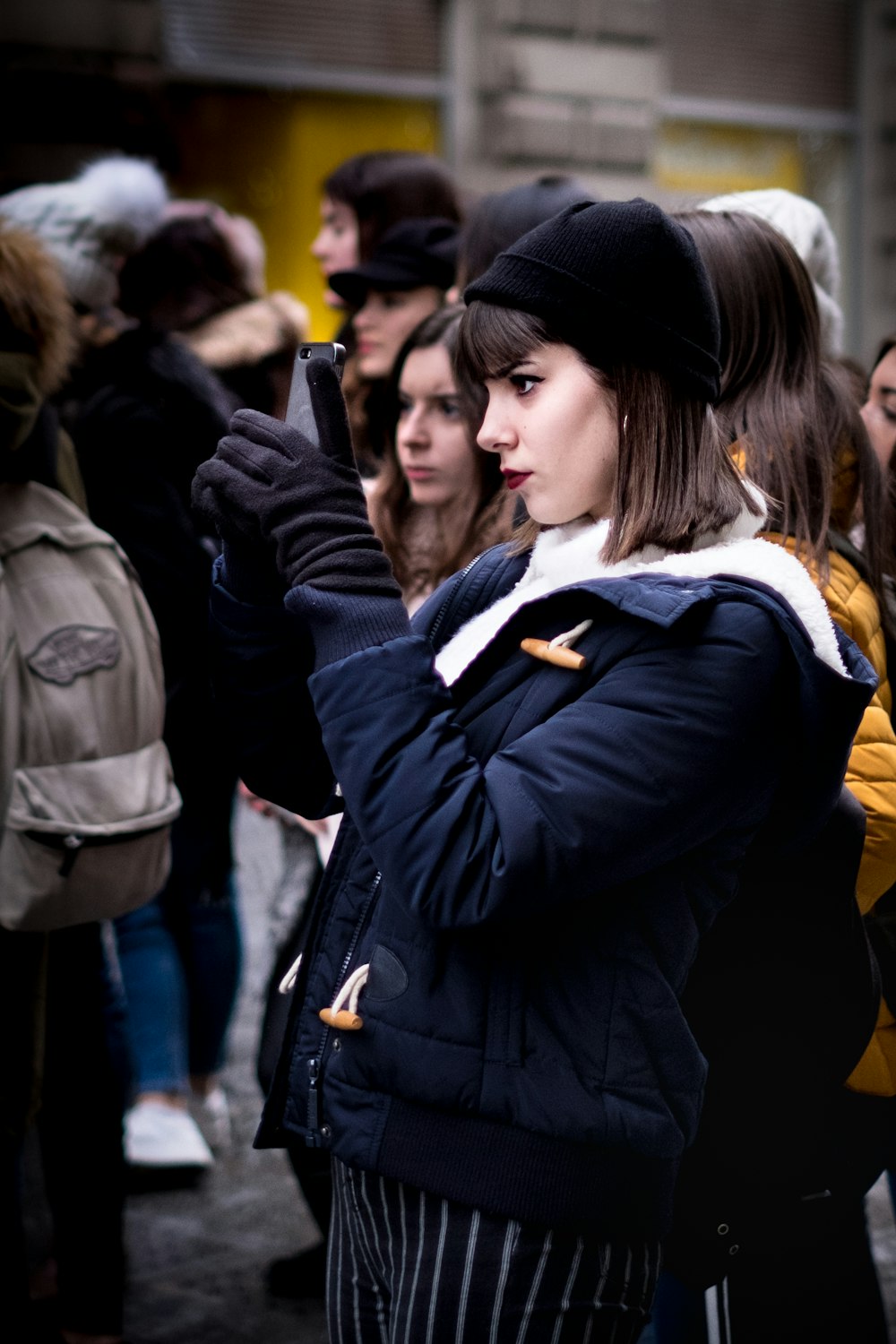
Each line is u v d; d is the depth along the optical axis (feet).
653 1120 5.19
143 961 12.04
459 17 32.50
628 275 5.24
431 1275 5.32
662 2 34.50
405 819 5.02
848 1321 7.07
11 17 27.45
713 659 5.06
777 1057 6.08
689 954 5.40
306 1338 9.84
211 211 13.93
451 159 32.89
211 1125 12.66
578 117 33.30
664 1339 7.47
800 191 37.06
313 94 31.91
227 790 12.19
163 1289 10.44
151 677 8.76
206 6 30.58
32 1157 12.52
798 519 6.84
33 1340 8.30
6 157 26.21
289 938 9.32
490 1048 5.21
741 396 7.21
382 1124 5.37
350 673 5.11
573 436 5.37
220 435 11.71
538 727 5.20
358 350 12.17
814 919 6.00
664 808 5.02
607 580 5.25
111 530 11.50
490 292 5.38
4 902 8.02
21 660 8.19
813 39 36.52
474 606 6.24
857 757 6.61
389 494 9.66
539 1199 5.18
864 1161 7.04
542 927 5.23
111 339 12.31
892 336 9.09
